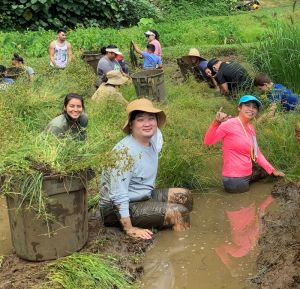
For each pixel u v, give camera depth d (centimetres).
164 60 930
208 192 409
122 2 1292
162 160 405
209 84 687
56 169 290
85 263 289
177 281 292
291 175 416
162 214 342
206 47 948
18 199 289
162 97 629
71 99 375
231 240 334
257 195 400
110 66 696
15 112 474
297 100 523
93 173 311
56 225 297
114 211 338
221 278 293
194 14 1427
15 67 693
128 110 331
